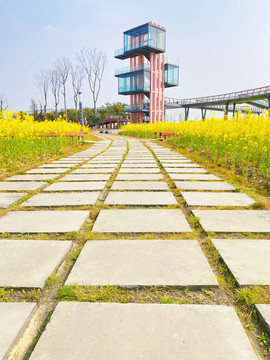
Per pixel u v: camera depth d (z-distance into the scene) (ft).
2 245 6.61
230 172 16.40
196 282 4.92
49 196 11.42
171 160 22.57
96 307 4.30
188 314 4.12
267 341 3.72
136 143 45.37
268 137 21.12
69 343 3.56
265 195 11.53
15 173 16.96
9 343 3.55
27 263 5.68
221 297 4.62
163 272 5.26
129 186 13.03
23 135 29.14
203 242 6.88
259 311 4.16
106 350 3.44
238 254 6.01
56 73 151.23
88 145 40.55
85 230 7.82
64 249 6.37
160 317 4.05
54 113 154.10
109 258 5.88
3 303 4.42
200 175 15.67
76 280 5.03
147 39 107.65
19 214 9.11
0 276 5.17
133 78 119.96
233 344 3.53
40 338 3.65
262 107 141.28
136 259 5.82
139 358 3.31
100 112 155.43
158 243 6.64
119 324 3.90
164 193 11.73
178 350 3.43
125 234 7.32
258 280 4.97
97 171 17.48
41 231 7.49
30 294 4.67
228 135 25.41
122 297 4.58
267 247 6.37
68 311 4.20
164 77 124.57
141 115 125.08
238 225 7.81
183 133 39.63
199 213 8.96
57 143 32.01
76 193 11.88
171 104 143.13
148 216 8.71
